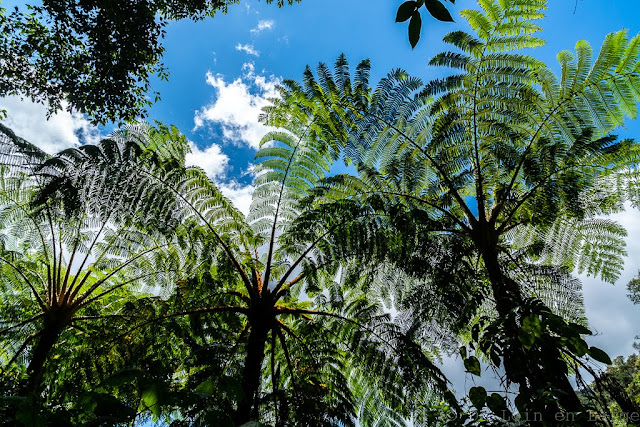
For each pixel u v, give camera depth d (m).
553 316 1.61
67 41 5.86
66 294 4.27
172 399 1.23
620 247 4.18
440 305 3.39
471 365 1.83
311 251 3.98
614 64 3.59
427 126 4.25
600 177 3.70
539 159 3.46
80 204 3.68
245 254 4.05
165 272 5.18
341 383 4.25
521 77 3.77
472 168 3.97
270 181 4.83
